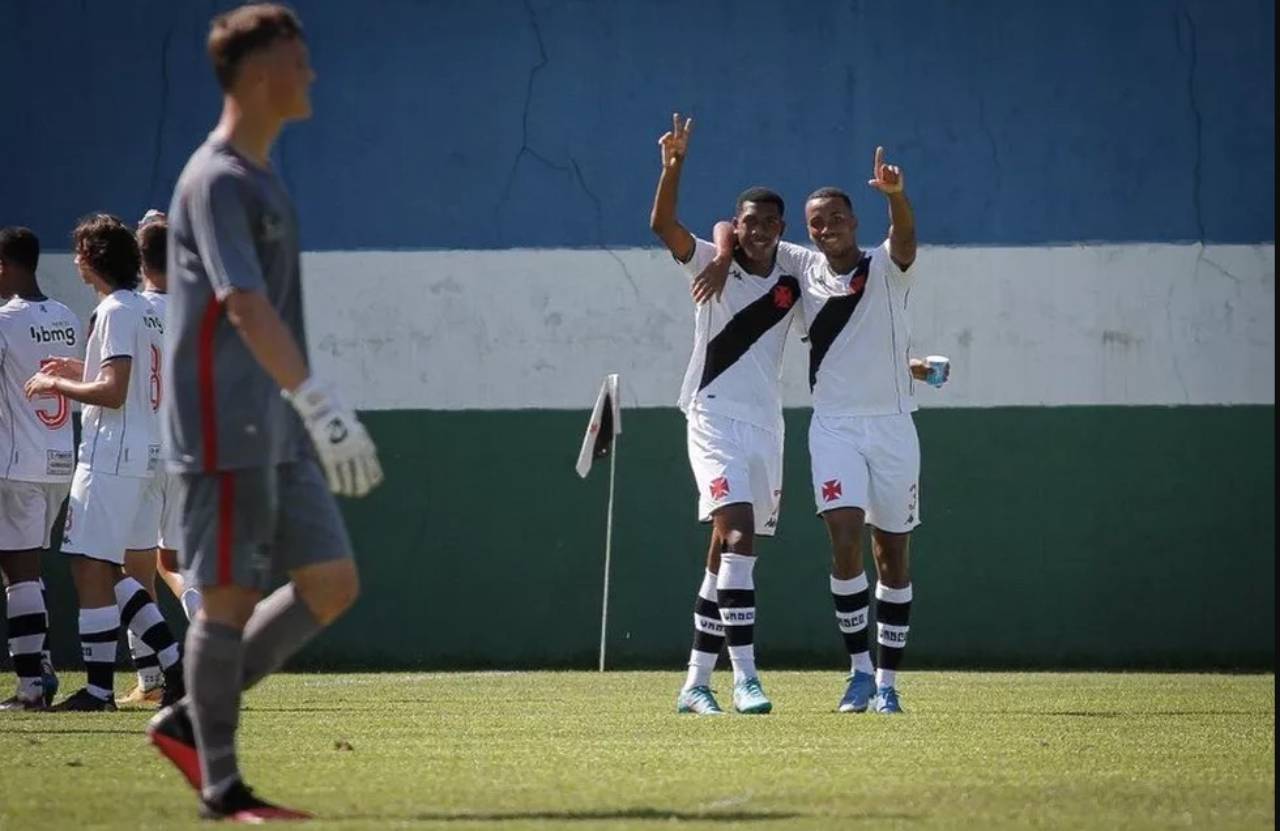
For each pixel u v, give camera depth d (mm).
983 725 27359
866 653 30359
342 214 49312
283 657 16281
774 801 17141
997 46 48781
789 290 29391
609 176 49156
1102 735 25719
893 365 29734
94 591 31500
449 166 49250
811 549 48531
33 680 32344
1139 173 48750
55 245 49469
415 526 49250
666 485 48969
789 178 48844
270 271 15492
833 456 29656
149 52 49688
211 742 15508
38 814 16062
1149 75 48781
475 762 21094
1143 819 16203
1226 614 48469
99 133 49625
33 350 32469
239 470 15328
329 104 49438
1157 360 48625
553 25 49281
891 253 29625
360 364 49312
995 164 48781
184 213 15453
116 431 31109
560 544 49062
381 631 49156
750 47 49000
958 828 15359
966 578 48688
